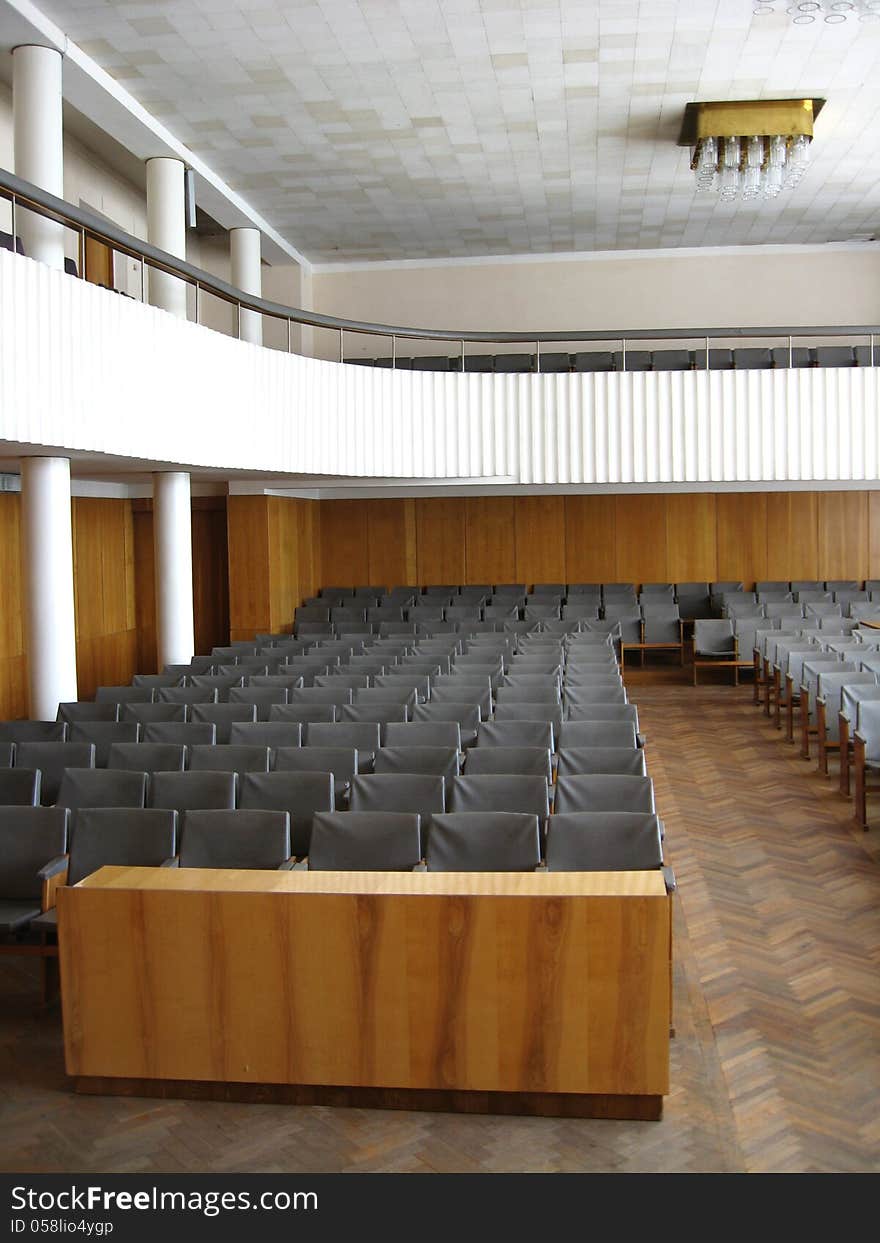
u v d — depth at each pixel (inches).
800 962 228.8
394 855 211.8
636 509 724.7
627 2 371.9
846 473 519.5
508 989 171.0
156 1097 180.1
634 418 522.9
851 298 695.1
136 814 223.3
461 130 491.8
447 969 172.1
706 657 639.1
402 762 277.3
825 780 390.3
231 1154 163.0
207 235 689.0
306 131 489.1
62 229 363.9
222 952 176.2
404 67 422.3
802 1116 170.4
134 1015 178.9
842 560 709.3
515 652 471.5
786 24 390.3
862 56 416.2
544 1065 171.0
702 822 336.5
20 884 227.6
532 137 501.7
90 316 323.6
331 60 414.9
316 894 173.8
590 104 462.9
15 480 471.5
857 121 484.7
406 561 745.6
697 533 720.3
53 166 375.6
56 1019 209.9
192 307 693.9
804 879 281.0
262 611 632.4
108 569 613.6
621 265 708.0
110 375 334.6
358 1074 175.0
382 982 173.5
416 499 743.1
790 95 454.6
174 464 401.1
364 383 495.5
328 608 670.5
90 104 434.6
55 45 377.4
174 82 432.1
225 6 366.9
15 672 487.2
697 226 655.1
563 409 521.7
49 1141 167.5
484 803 241.6
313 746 311.4
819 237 682.2
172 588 490.9
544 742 304.3
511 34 395.9
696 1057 189.5
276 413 443.8
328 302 725.3
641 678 651.5
